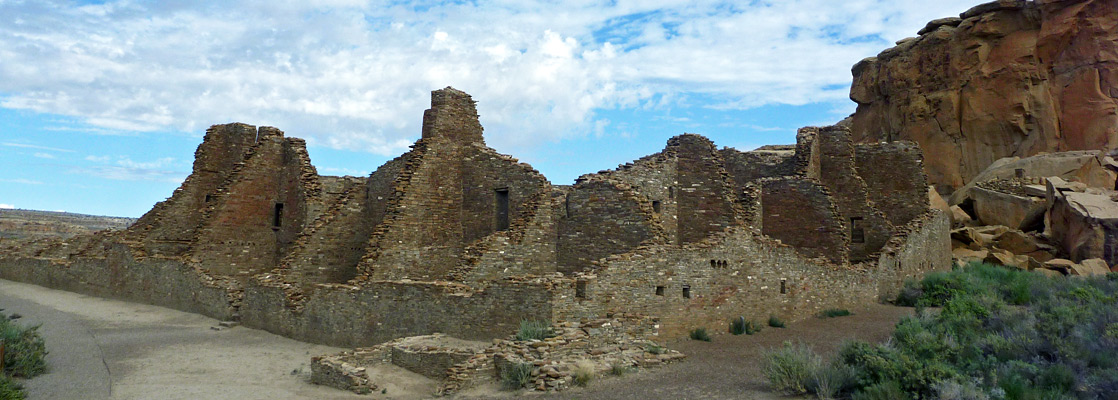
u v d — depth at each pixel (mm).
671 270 21750
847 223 35969
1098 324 18125
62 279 42000
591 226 25703
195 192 39094
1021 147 55938
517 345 17000
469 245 24438
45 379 16922
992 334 17469
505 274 24422
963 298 22781
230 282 29891
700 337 21812
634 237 24391
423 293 21891
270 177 36281
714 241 23328
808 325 25047
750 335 22812
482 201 29656
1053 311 19562
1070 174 47406
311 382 18219
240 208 35000
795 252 26469
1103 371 13969
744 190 30688
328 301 24578
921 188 37219
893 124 64188
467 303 20594
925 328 19688
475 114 31750
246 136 40812
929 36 62219
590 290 19344
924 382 13156
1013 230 44562
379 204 31859
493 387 15938
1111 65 53938
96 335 25172
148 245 36812
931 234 36250
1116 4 54969
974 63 58719
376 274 26391
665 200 29297
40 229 94625
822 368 14453
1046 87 55812
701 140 30359
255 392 16750
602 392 14797
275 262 35781
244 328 27656
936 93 60375
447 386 16156
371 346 21812
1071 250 40656
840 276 28484
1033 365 14508
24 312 30438
